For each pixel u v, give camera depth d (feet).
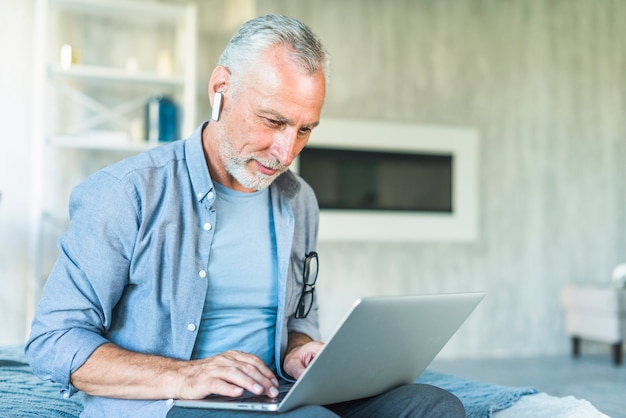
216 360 3.81
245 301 4.51
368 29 16.43
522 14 17.76
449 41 17.08
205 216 4.37
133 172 4.20
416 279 16.70
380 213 16.31
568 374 14.16
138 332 4.23
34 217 13.39
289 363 4.62
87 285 4.03
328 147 15.94
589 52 18.37
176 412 3.72
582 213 18.19
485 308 17.28
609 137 18.48
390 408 3.89
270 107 4.01
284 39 4.03
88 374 3.85
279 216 4.63
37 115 13.35
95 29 14.71
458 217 16.97
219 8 15.53
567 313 17.22
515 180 17.58
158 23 15.10
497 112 17.44
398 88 16.61
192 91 13.99
